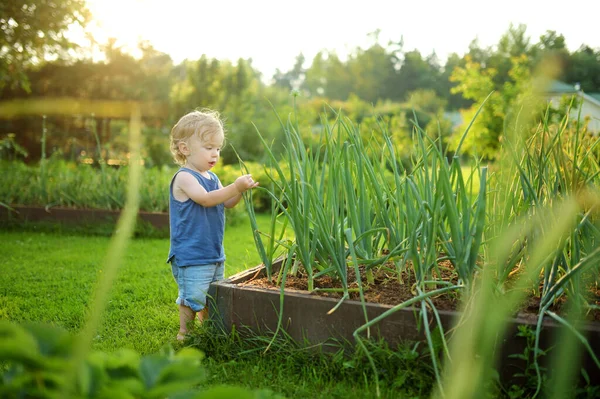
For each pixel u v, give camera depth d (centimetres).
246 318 215
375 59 5072
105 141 1283
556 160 196
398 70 5100
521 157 221
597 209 183
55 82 1586
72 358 84
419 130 223
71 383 75
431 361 181
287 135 227
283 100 2067
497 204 210
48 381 83
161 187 639
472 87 1180
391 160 234
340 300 198
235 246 519
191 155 257
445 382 164
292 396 176
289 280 232
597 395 158
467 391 84
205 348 215
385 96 5081
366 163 221
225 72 1888
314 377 188
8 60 831
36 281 363
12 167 732
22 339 77
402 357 180
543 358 168
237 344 214
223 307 219
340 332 198
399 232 226
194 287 240
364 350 177
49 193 644
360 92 5084
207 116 263
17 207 622
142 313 284
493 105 1023
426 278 219
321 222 210
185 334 229
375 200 234
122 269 396
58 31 809
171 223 251
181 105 1731
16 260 435
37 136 1406
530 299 196
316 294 208
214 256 247
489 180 226
